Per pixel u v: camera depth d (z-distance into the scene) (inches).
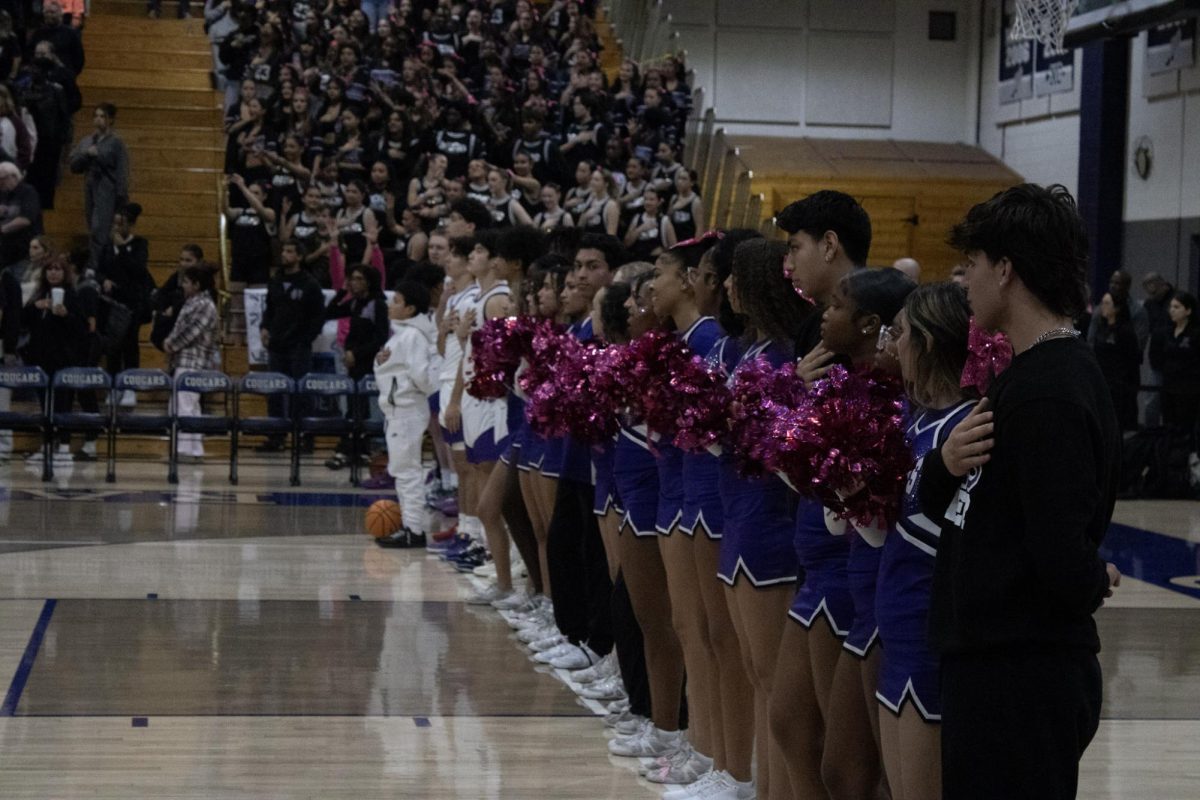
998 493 126.2
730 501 191.3
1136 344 626.2
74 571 408.5
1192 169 743.7
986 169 958.4
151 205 800.9
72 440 684.7
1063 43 724.7
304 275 640.4
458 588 395.2
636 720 255.3
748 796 211.9
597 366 227.9
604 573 290.0
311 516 521.7
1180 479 623.2
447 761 245.8
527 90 796.0
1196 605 396.8
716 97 989.2
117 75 870.4
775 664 188.7
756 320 194.7
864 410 147.4
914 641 142.0
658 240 716.0
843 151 975.6
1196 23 734.5
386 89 774.5
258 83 782.5
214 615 357.4
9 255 662.5
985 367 139.2
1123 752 260.8
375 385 606.5
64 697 281.9
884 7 997.2
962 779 126.3
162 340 661.9
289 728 264.1
